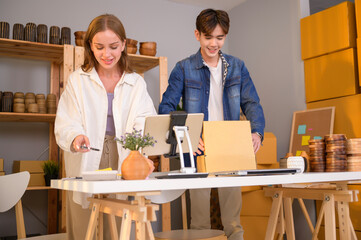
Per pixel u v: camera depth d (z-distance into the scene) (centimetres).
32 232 377
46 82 396
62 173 348
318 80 371
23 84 385
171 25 470
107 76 196
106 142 196
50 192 379
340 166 187
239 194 247
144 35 451
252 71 455
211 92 253
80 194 177
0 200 202
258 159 351
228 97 249
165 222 371
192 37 482
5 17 381
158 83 452
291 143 386
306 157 195
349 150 192
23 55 378
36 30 359
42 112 351
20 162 352
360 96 332
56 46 350
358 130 332
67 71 340
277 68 420
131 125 194
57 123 188
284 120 407
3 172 344
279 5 421
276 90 420
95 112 191
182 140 151
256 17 453
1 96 343
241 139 175
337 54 353
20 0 389
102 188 107
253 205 346
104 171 132
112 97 196
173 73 255
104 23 171
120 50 177
